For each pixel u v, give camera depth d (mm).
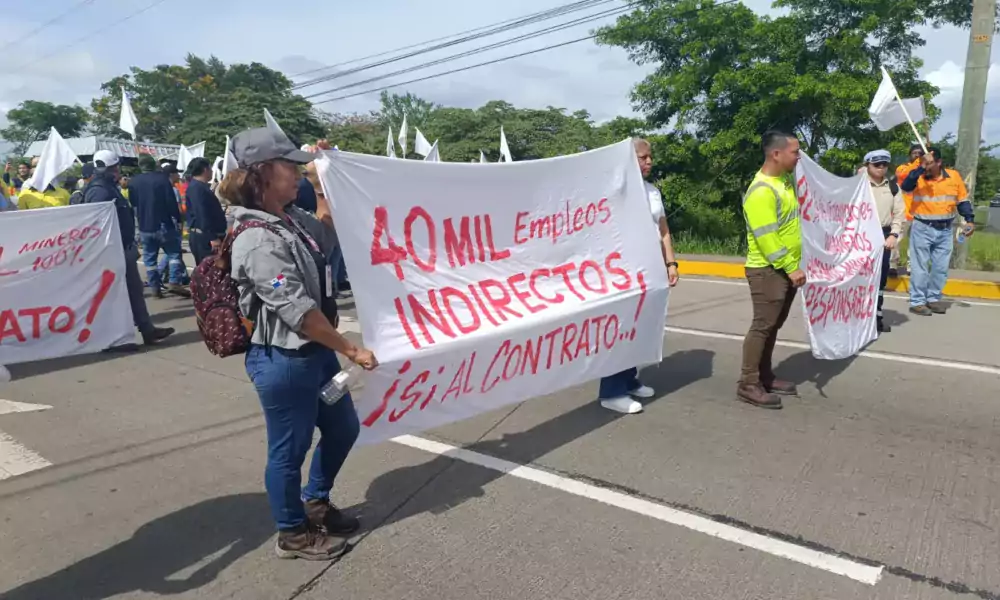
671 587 2814
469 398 3816
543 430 4543
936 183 7770
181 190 15969
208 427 4734
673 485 3709
